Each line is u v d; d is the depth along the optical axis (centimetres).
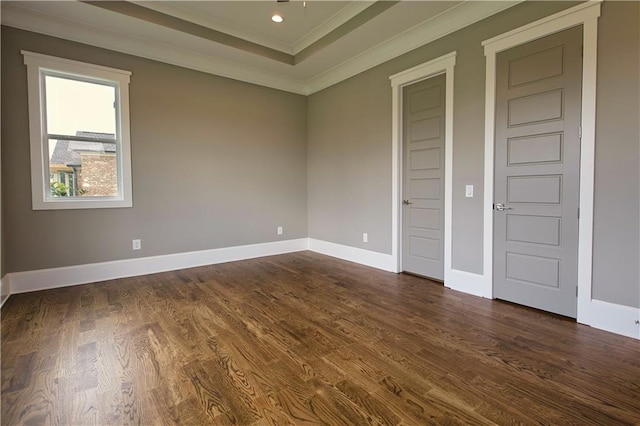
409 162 395
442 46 342
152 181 404
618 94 229
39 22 325
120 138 381
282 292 335
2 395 167
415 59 371
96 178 373
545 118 267
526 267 286
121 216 385
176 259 427
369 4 335
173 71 414
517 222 289
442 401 163
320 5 342
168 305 297
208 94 444
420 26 346
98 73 360
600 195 240
